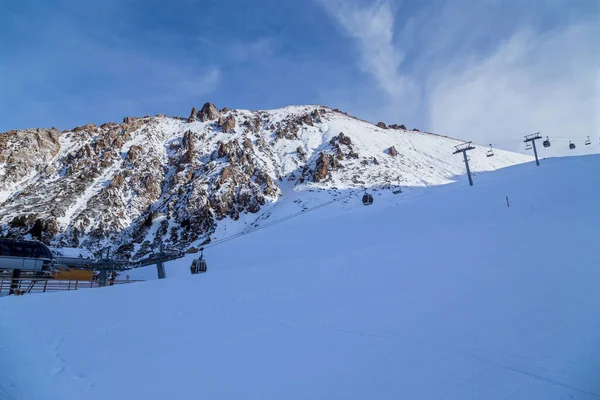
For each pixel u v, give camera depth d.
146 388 6.38
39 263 33.81
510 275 11.74
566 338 6.19
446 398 4.85
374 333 8.11
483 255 16.23
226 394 5.81
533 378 5.08
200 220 74.88
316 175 90.56
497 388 4.93
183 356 8.02
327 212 69.44
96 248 70.69
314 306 11.83
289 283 16.86
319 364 6.68
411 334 7.66
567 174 45.84
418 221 43.69
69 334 10.59
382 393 5.21
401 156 112.88
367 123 168.25
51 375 7.22
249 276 20.12
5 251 32.16
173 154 112.75
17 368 7.67
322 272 18.59
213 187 83.44
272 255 46.38
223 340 9.02
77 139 124.88
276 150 116.31
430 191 67.69
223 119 134.88
